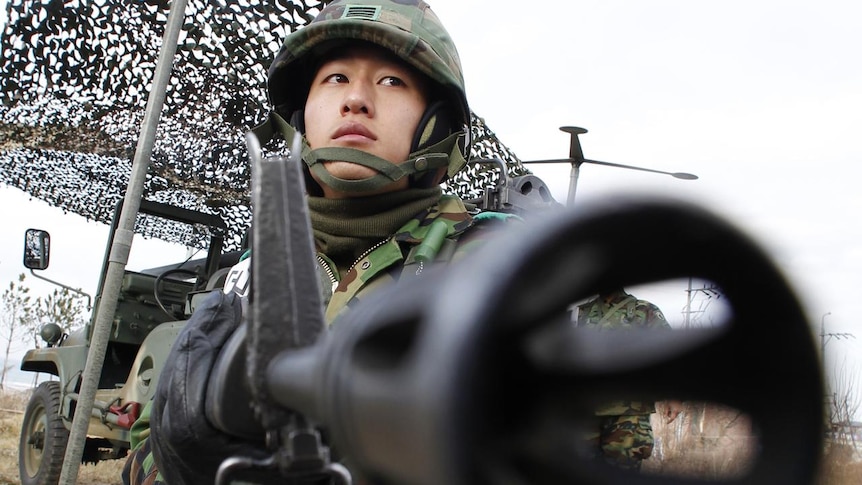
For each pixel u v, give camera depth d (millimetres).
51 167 6375
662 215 241
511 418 252
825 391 266
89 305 6289
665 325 297
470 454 243
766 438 271
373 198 1457
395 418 277
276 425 518
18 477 6949
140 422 1479
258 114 5656
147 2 5004
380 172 1430
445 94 1550
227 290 1387
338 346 360
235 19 4930
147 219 6395
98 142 6008
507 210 2812
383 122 1467
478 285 247
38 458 6238
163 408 887
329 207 1472
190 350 861
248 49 5102
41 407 6383
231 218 6445
